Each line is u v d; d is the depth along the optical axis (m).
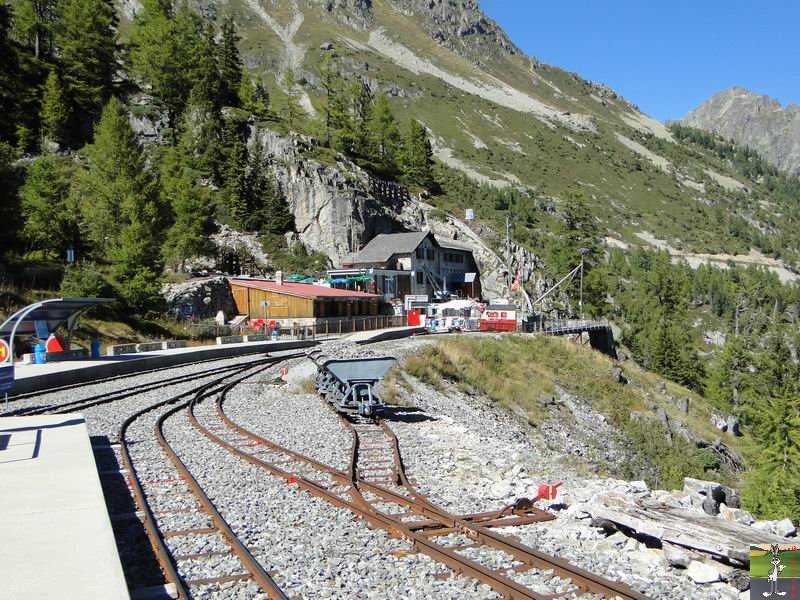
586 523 8.18
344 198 86.75
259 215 84.81
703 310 161.25
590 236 94.88
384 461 11.86
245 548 6.77
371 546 7.14
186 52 103.75
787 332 100.69
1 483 7.97
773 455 29.52
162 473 10.54
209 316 56.75
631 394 43.62
